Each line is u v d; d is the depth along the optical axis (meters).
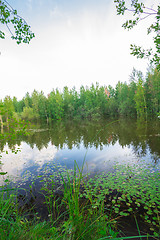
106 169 4.88
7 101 25.28
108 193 3.34
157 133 10.25
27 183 4.12
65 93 48.16
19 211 2.81
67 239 1.09
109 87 53.75
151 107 25.98
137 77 26.56
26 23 2.92
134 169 4.67
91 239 1.15
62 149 8.19
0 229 0.99
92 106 42.06
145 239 2.03
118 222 2.43
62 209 2.81
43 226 1.41
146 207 2.80
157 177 3.96
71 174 4.65
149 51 3.57
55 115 43.59
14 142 11.09
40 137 12.88
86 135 12.29
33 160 6.43
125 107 32.66
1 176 4.66
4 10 2.55
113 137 10.41
